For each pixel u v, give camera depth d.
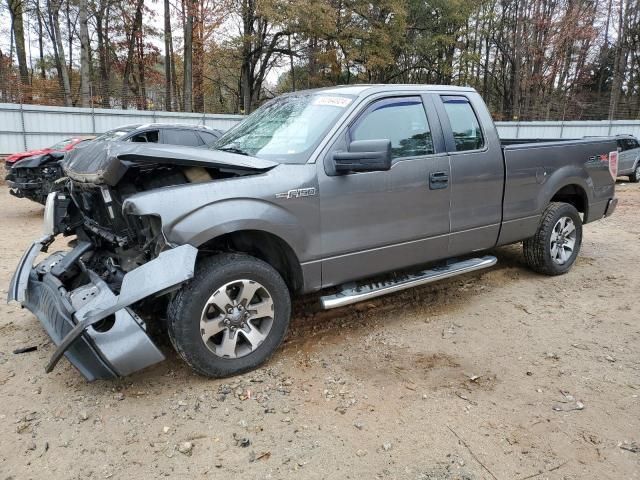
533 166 4.84
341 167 3.44
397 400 3.07
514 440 2.70
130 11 31.50
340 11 29.14
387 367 3.48
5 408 3.02
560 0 36.91
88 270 3.60
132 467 2.50
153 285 2.84
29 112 19.88
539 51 36.72
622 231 8.05
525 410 2.97
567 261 5.45
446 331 4.08
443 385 3.25
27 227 8.84
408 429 2.79
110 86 30.36
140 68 33.78
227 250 3.49
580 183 5.36
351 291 3.81
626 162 16.55
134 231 3.35
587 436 2.72
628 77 40.97
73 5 29.19
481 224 4.48
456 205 4.24
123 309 2.96
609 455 2.57
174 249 2.95
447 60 36.62
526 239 5.12
